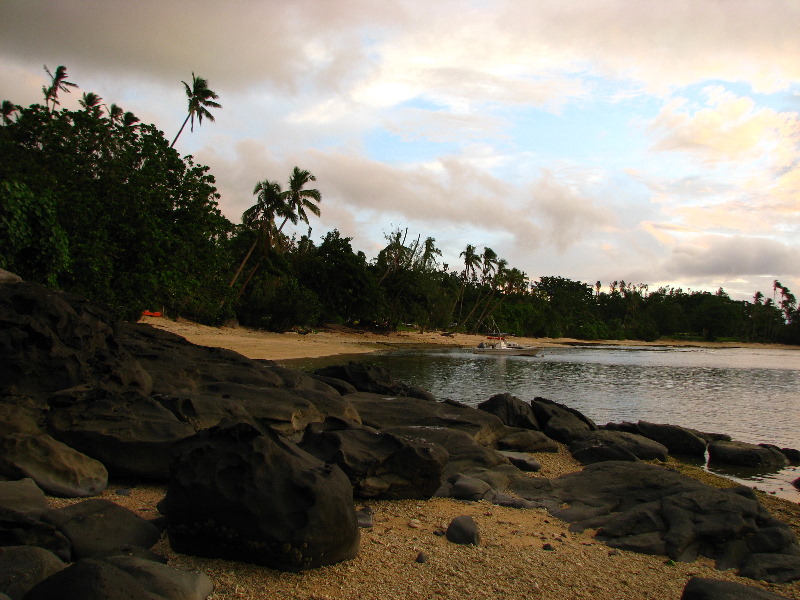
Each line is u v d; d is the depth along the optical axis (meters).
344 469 7.53
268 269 56.78
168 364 11.32
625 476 9.27
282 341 47.62
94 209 24.62
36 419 7.66
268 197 51.66
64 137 26.50
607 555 6.44
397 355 48.81
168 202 28.42
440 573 5.45
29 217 17.17
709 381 37.53
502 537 6.71
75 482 6.66
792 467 13.58
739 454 13.76
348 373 17.62
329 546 5.21
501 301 100.69
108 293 23.95
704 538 6.89
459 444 10.81
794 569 6.30
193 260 29.25
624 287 163.50
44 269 17.55
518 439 13.12
